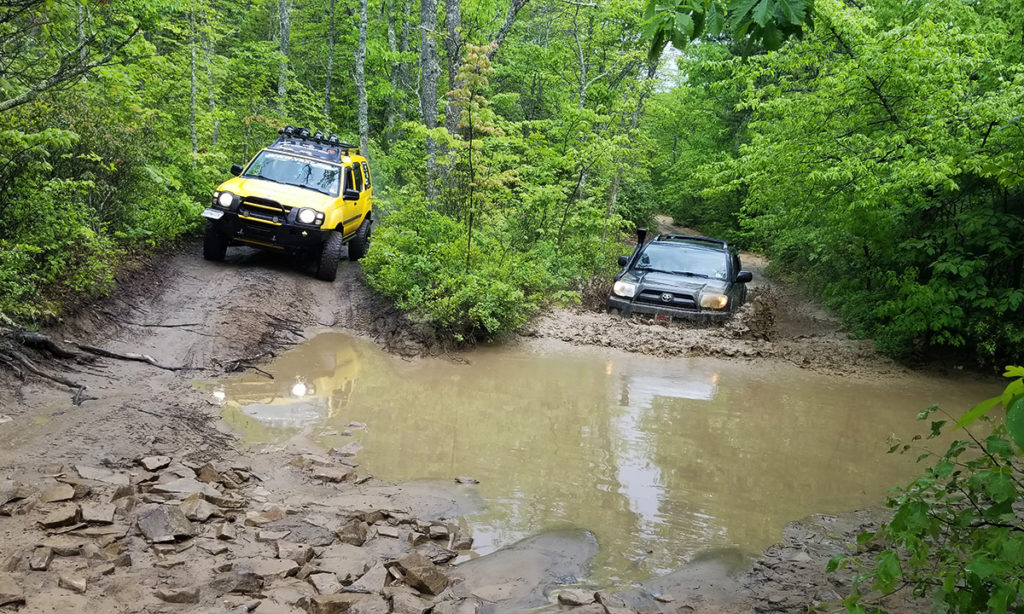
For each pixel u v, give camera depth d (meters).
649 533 4.44
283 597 3.25
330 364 7.89
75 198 8.41
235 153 17.12
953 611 2.49
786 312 13.51
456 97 10.96
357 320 9.76
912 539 2.74
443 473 5.20
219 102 17.25
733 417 7.11
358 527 4.08
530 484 5.12
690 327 10.84
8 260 6.25
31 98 5.59
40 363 6.03
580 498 4.93
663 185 33.00
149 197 10.37
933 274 10.13
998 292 9.59
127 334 7.46
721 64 11.68
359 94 18.84
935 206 10.59
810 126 10.49
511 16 14.26
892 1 13.09
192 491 4.27
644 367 8.88
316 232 10.87
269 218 10.80
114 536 3.55
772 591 3.73
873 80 9.80
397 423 6.27
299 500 4.46
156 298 8.74
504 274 9.77
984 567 2.29
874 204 9.59
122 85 10.16
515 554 4.03
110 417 5.25
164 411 5.62
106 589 3.10
